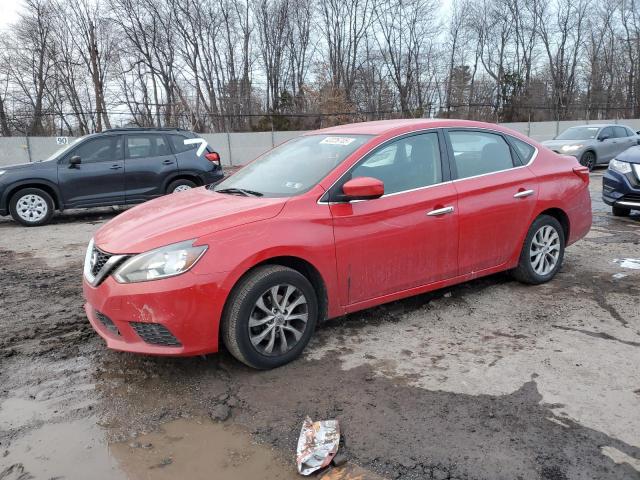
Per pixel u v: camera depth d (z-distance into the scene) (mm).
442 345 4027
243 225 3531
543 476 2559
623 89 46438
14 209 9641
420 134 4492
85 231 9141
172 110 34531
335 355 3893
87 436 3004
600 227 8266
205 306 3348
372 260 4043
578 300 4906
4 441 2961
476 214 4598
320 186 3906
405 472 2621
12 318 4758
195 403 3312
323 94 35406
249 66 42281
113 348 3480
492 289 5230
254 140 25500
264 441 2928
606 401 3188
